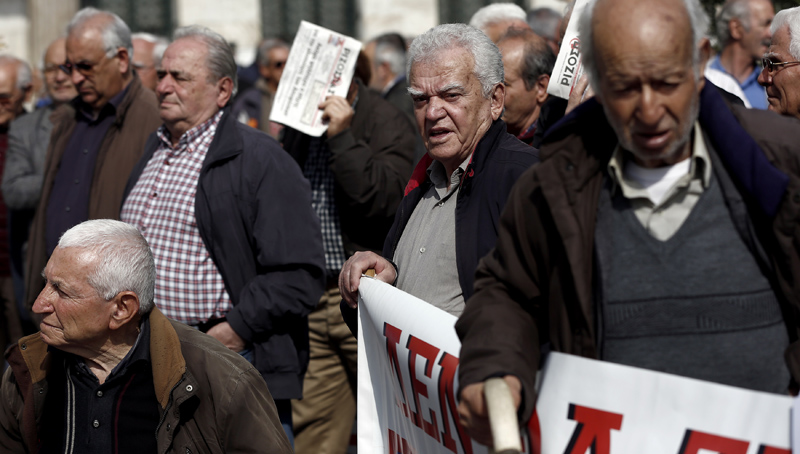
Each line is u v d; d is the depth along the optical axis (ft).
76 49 13.87
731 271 5.27
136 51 19.81
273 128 23.97
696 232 5.32
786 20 9.70
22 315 17.65
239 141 11.59
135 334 8.58
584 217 5.47
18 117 17.60
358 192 12.91
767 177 5.09
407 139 14.05
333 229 13.56
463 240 8.04
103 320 8.32
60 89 17.80
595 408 5.52
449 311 8.12
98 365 8.60
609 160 5.50
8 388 8.78
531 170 5.79
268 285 11.21
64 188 14.03
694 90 5.13
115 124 13.87
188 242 11.38
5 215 17.76
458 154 8.35
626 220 5.43
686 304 5.30
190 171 11.60
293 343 11.51
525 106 11.89
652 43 4.95
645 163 5.42
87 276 8.23
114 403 8.44
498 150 8.16
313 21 39.04
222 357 8.52
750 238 5.25
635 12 5.03
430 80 8.38
